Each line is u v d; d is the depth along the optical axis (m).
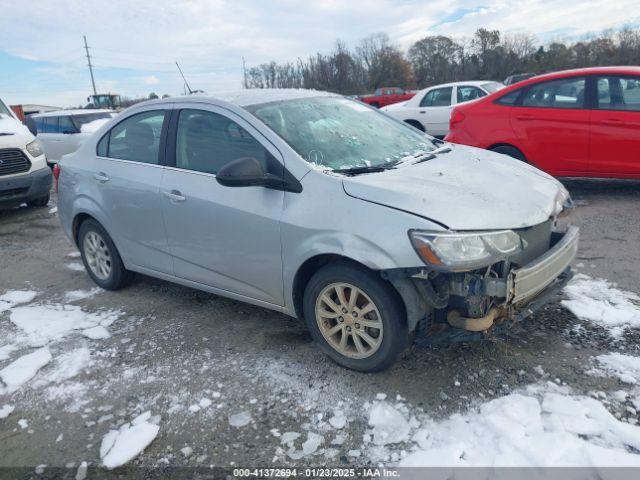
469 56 68.38
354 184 3.04
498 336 3.47
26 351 3.79
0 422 3.01
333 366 3.29
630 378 2.93
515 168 3.77
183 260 3.98
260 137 3.44
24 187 8.19
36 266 5.79
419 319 2.91
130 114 4.37
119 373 3.41
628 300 3.82
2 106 9.06
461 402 2.85
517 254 3.01
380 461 2.49
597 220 5.73
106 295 4.77
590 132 6.35
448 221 2.76
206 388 3.17
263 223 3.32
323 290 3.17
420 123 12.32
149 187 4.01
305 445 2.64
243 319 4.05
